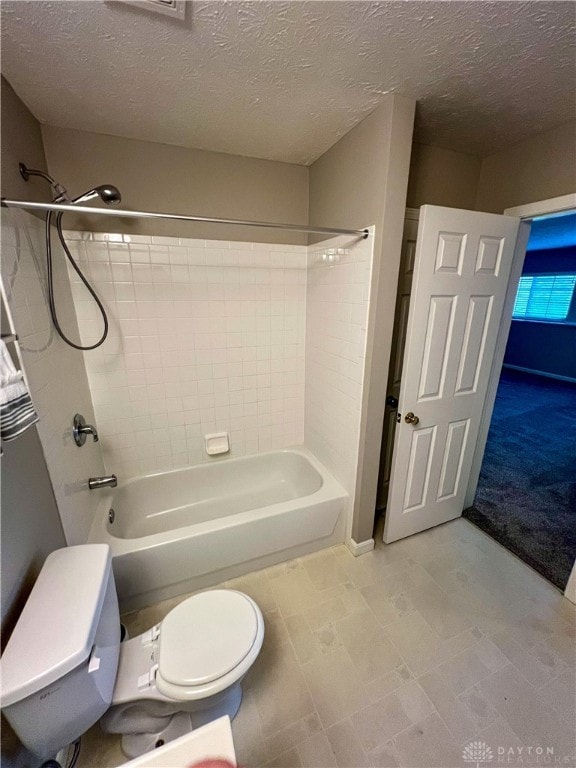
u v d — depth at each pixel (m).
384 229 1.47
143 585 1.60
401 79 1.23
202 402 2.22
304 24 0.97
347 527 2.01
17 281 1.13
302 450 2.49
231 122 1.55
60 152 1.61
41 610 0.89
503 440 3.46
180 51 1.08
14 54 1.07
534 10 0.91
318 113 1.47
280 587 1.74
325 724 1.17
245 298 2.15
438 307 1.68
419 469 1.95
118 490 2.01
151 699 1.01
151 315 1.95
